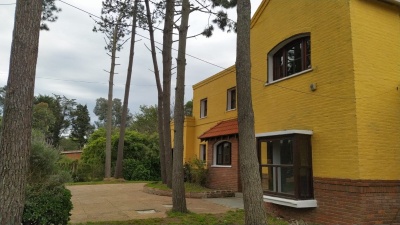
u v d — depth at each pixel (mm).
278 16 10469
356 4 8039
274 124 10273
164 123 14227
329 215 7973
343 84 7918
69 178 7055
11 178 4863
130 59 21453
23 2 5344
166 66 14016
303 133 8648
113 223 7566
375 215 7277
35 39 5352
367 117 7637
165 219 8109
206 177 16594
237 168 14477
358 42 7875
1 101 28844
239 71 6594
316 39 8891
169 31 13875
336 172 7887
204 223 7727
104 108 63094
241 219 8242
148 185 15141
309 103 8930
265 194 9492
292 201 8352
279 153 9305
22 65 5172
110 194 13711
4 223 4703
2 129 5043
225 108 17641
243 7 6809
